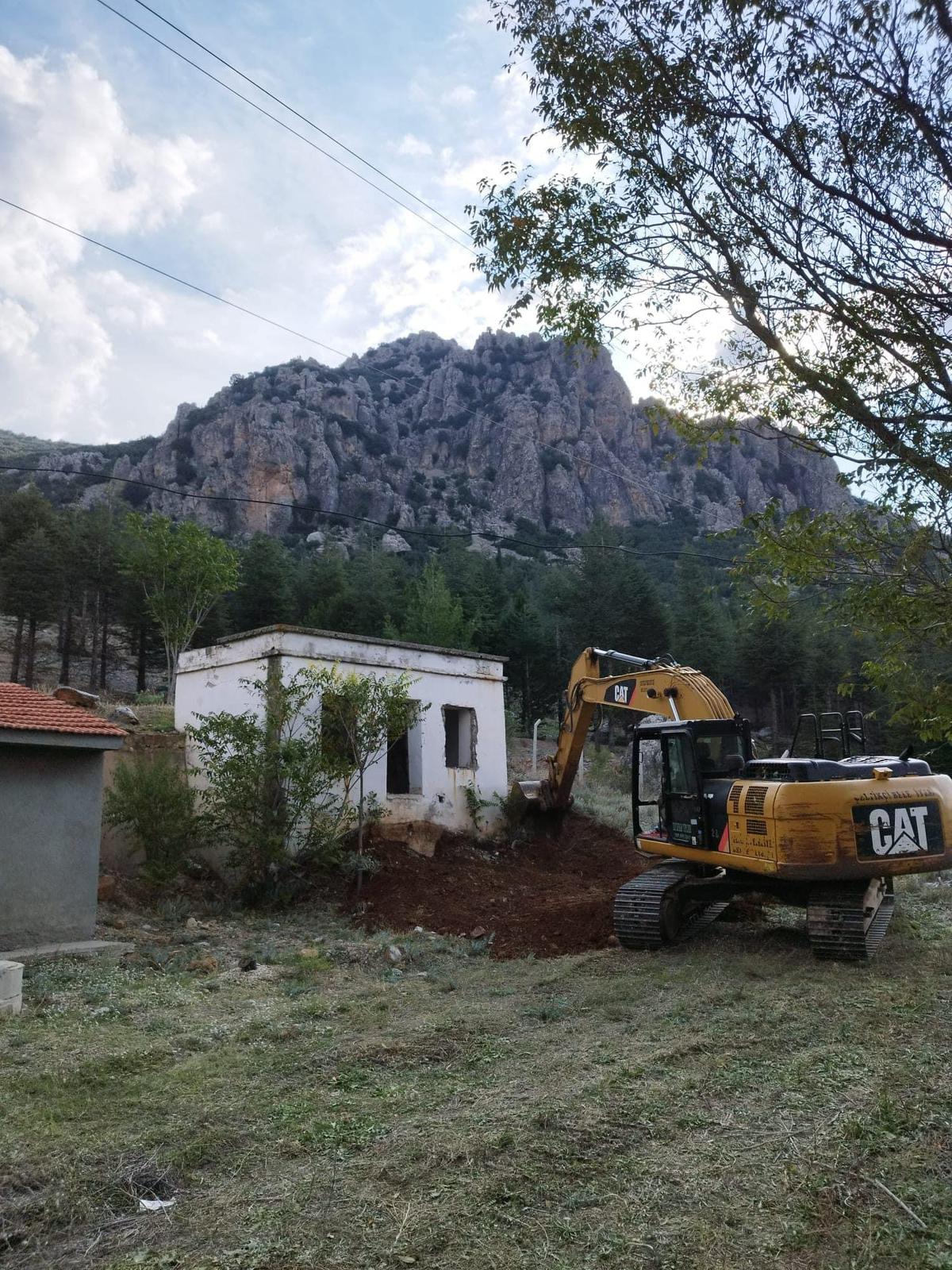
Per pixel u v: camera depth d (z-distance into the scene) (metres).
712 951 10.19
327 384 177.00
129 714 20.91
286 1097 5.69
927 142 4.82
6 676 48.56
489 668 18.91
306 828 14.17
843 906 9.66
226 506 134.25
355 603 53.81
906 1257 3.75
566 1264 3.66
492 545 127.81
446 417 180.50
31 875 9.94
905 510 5.08
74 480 139.12
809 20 4.89
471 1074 6.19
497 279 6.08
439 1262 3.67
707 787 11.12
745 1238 3.87
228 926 11.86
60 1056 6.42
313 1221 4.02
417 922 12.64
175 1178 4.55
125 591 49.19
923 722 5.33
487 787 18.36
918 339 4.95
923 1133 4.98
